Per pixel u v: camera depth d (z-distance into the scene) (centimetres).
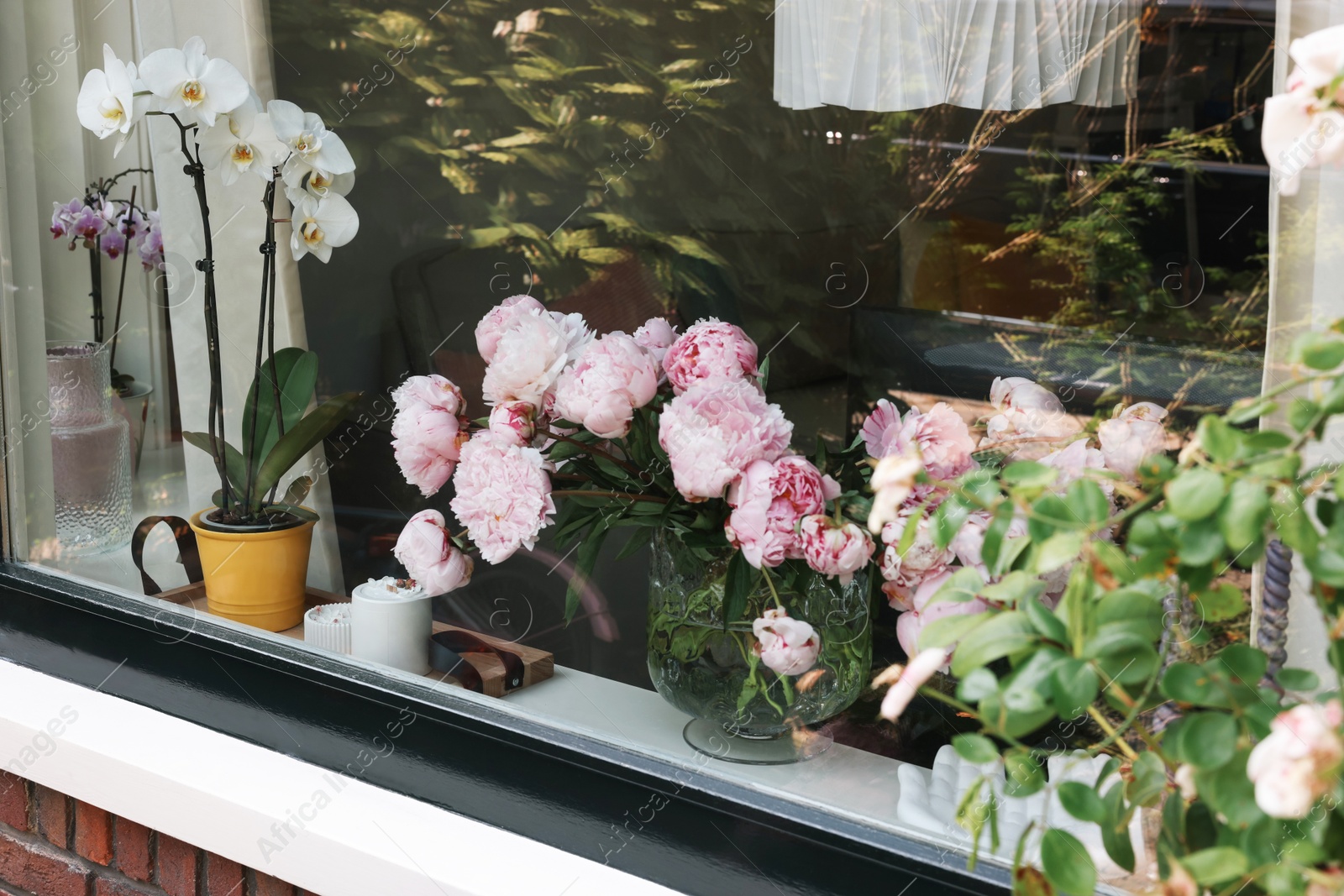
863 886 86
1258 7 129
